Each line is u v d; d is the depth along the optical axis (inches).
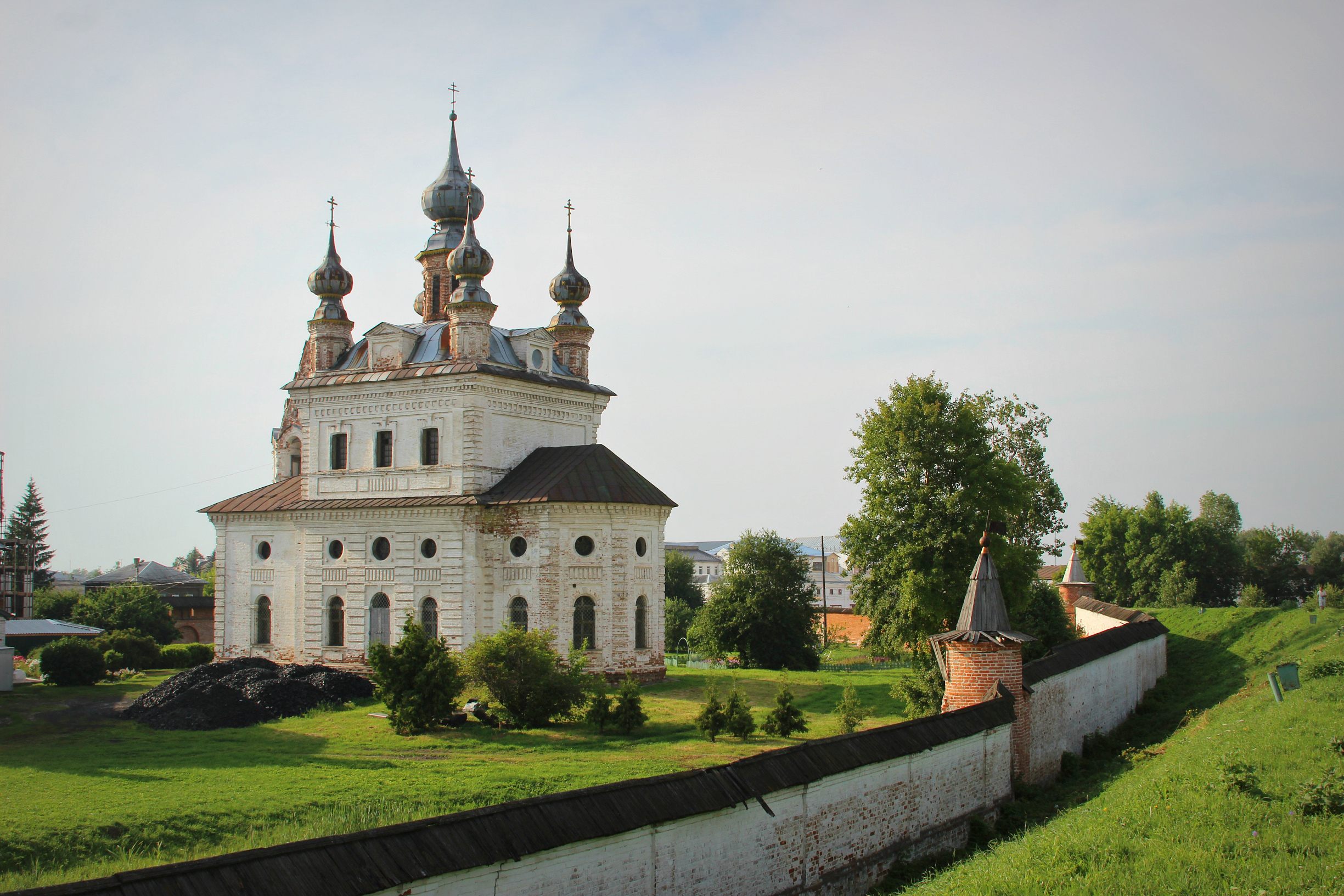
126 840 984.9
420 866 563.5
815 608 3373.5
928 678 1685.5
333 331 2475.4
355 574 2300.7
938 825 986.7
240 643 2472.9
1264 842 707.4
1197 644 2228.1
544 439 2357.3
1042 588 2105.1
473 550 2146.9
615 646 2096.5
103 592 3663.9
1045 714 1299.2
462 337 2210.9
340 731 1612.9
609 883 660.7
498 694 1665.8
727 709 1579.7
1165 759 1173.7
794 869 802.8
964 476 1722.4
